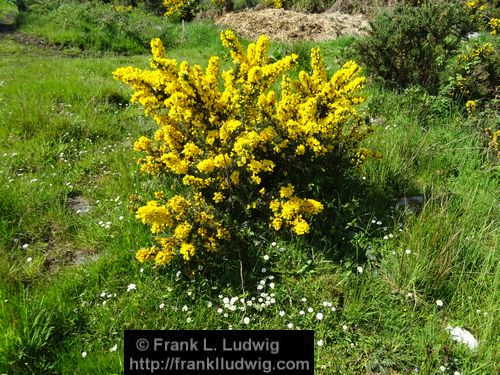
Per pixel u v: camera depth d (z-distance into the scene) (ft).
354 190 12.49
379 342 8.74
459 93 18.24
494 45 21.21
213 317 9.23
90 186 14.03
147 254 9.92
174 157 10.68
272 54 25.75
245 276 10.11
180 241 10.10
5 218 11.99
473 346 8.56
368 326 9.08
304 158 11.45
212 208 10.82
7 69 28.30
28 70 26.89
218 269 10.28
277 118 11.21
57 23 42.73
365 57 20.74
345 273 9.96
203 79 10.35
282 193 10.41
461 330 8.91
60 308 9.08
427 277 9.71
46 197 13.05
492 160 14.29
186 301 9.56
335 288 9.76
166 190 12.75
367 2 45.19
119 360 8.11
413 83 19.48
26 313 8.46
